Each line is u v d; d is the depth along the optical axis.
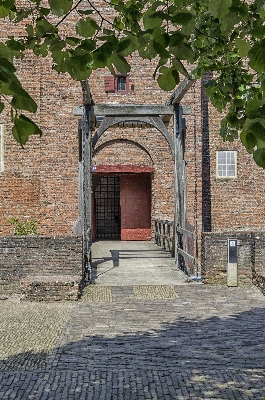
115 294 10.41
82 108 12.73
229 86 4.50
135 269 13.12
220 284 11.46
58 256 11.34
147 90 17.50
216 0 2.57
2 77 1.82
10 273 11.27
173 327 7.94
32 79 16.38
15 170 16.69
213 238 11.53
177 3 2.87
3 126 16.58
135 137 18.59
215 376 5.75
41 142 16.30
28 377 5.67
